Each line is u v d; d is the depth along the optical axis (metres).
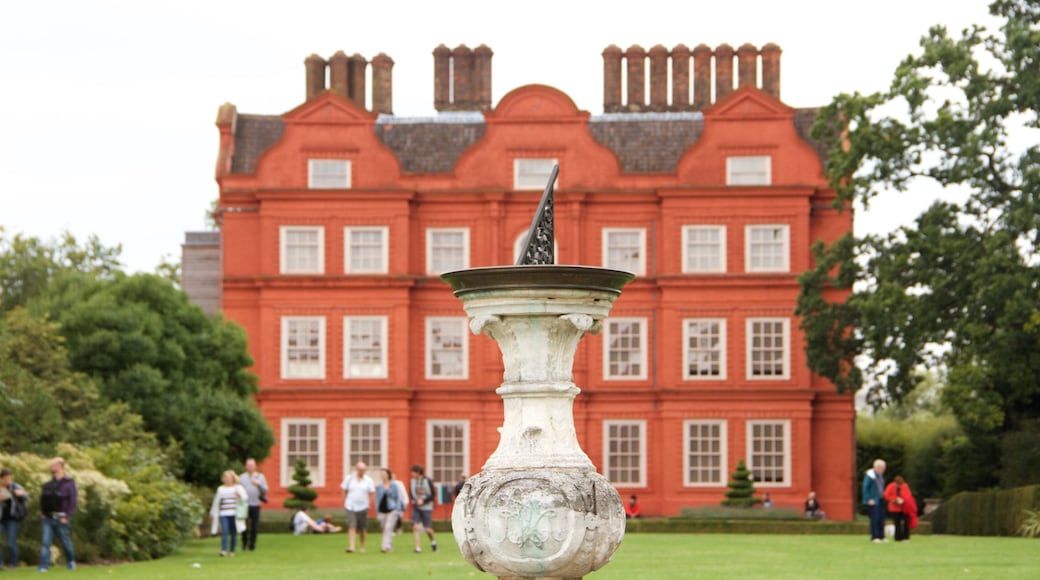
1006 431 57.38
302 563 33.12
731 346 64.25
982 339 51.72
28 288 85.56
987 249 51.88
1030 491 46.47
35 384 41.28
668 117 69.25
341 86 76.75
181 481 47.94
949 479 61.31
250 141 68.44
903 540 40.72
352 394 64.19
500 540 14.73
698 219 64.56
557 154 65.44
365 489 37.81
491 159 65.44
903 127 54.88
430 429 65.06
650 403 64.75
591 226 65.12
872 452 74.25
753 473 63.97
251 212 65.38
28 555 32.72
